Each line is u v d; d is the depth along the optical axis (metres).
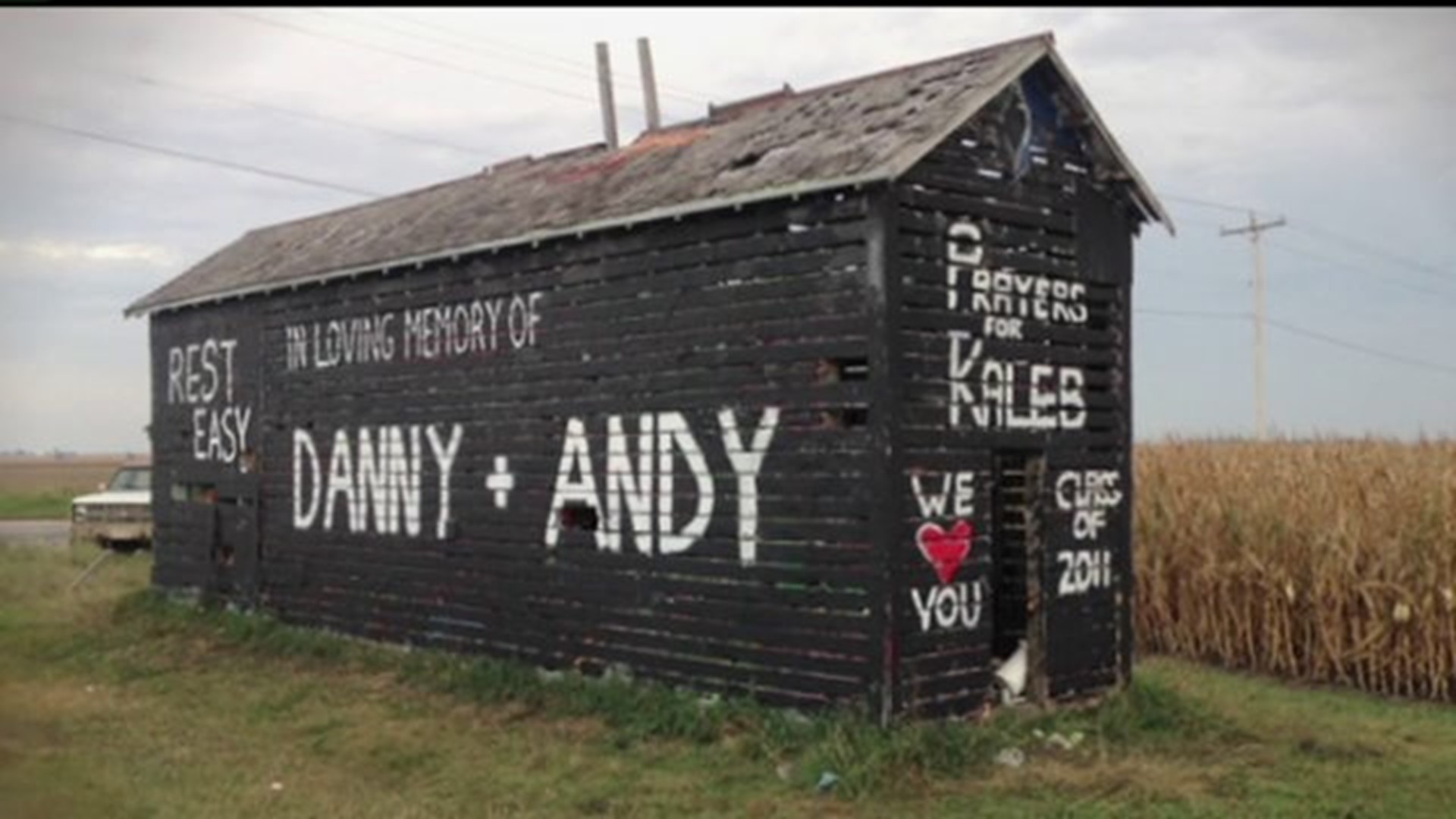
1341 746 10.48
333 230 17.08
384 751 10.37
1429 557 12.91
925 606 9.70
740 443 10.43
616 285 11.52
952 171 10.09
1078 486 11.14
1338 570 13.50
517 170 15.75
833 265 9.84
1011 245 10.55
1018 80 10.62
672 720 10.36
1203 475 15.90
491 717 11.37
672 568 10.98
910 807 8.51
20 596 19.64
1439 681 12.88
